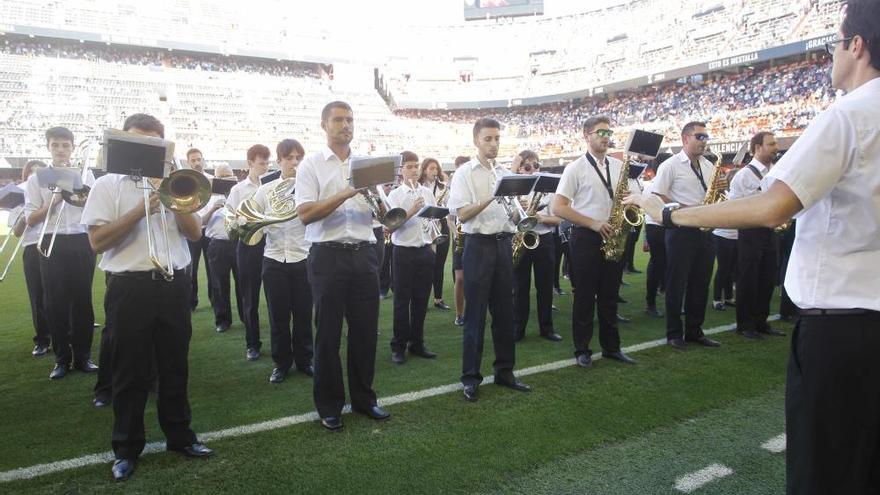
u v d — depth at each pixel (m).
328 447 3.33
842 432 1.61
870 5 1.61
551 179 5.22
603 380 4.45
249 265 5.31
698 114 27.64
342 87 36.34
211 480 2.96
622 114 32.03
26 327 6.64
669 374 4.57
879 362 1.56
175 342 3.15
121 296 2.97
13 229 5.43
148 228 2.89
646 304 7.12
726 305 7.30
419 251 5.28
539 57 39.62
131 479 2.97
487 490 2.83
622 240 4.78
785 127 22.94
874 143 1.56
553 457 3.18
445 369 4.91
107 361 4.07
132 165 2.80
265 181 5.70
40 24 28.41
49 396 4.28
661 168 5.65
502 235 4.27
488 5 45.16
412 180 6.46
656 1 33.72
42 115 26.92
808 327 1.69
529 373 4.66
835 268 1.64
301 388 4.47
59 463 3.15
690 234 5.26
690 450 3.26
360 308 3.75
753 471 3.02
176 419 3.20
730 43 27.95
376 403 3.89
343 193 3.46
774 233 5.71
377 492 2.82
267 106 32.94
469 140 36.56
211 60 33.78
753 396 4.09
